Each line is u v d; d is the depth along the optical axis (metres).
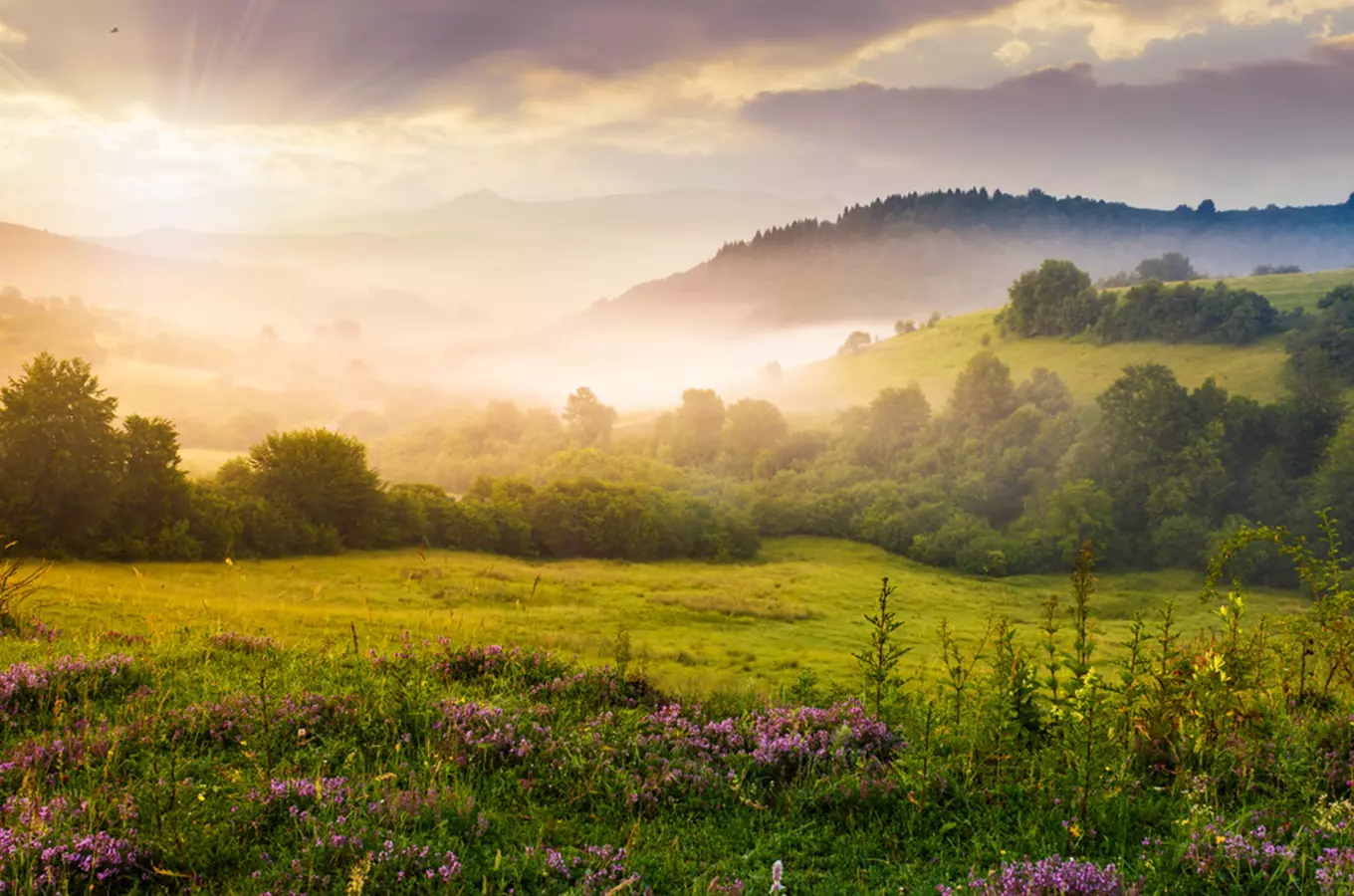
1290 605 93.88
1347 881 5.26
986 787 7.29
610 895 5.14
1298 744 7.35
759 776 7.90
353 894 4.96
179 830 5.65
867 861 6.26
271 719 7.81
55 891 4.93
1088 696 7.24
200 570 66.19
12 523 65.12
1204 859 5.75
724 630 59.53
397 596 50.47
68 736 7.07
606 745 8.10
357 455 98.00
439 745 7.73
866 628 64.69
